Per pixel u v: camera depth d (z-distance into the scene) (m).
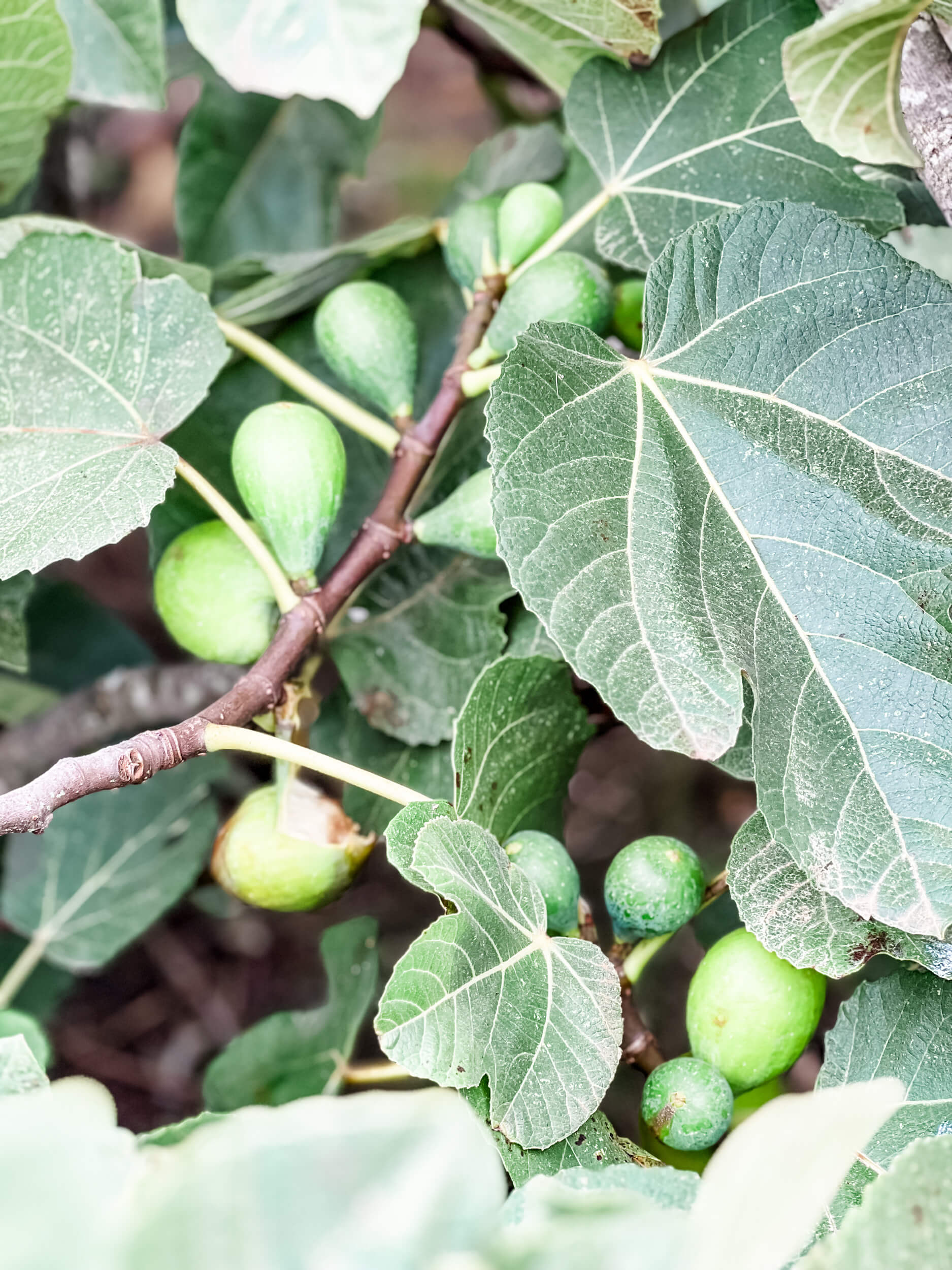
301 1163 0.30
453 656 0.50
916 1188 0.35
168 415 0.45
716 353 0.43
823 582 0.41
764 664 0.41
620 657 0.41
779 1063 0.42
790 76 0.43
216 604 0.45
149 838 0.61
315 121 0.64
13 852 0.61
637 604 0.41
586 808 0.81
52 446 0.45
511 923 0.41
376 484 0.54
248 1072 0.52
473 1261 0.30
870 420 0.43
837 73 0.43
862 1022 0.43
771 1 0.47
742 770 0.44
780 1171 0.32
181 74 0.66
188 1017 0.78
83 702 0.64
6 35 0.46
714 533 0.42
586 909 0.45
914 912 0.39
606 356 0.43
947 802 0.40
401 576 0.51
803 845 0.40
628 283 0.52
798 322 0.43
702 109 0.48
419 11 0.43
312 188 0.65
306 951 0.80
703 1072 0.41
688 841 0.79
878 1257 0.34
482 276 0.49
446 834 0.40
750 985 0.42
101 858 0.61
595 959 0.42
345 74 0.43
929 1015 0.42
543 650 0.49
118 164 1.02
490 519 0.45
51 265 0.46
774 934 0.42
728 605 0.42
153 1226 0.30
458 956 0.39
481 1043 0.39
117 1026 0.77
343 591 0.45
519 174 0.58
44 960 0.67
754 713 0.41
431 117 1.18
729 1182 0.32
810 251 0.43
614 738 0.83
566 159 0.57
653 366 0.43
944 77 0.43
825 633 0.41
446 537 0.46
